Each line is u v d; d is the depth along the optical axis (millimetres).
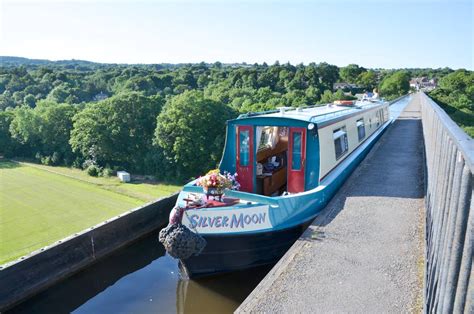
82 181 43844
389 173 12281
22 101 115625
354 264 6645
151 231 12828
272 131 11992
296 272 6473
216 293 8422
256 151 10242
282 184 12000
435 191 6250
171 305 8680
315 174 9898
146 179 45344
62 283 9797
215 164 43312
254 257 8422
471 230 2928
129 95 52094
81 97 123625
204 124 44438
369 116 17891
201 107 45219
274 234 8414
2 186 40375
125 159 51469
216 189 8398
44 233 24312
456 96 71688
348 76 145750
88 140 50406
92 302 9031
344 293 5852
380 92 116250
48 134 58562
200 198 8461
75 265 10148
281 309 5543
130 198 35875
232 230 7988
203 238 7863
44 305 9195
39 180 44062
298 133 9805
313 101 80062
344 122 13031
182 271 9141
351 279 6203
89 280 10234
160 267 10734
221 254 8156
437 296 4340
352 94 110188
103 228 11000
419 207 9164
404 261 6684
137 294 9266
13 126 61562
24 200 33844
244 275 8578
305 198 9008
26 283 8945
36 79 143875
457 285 3295
